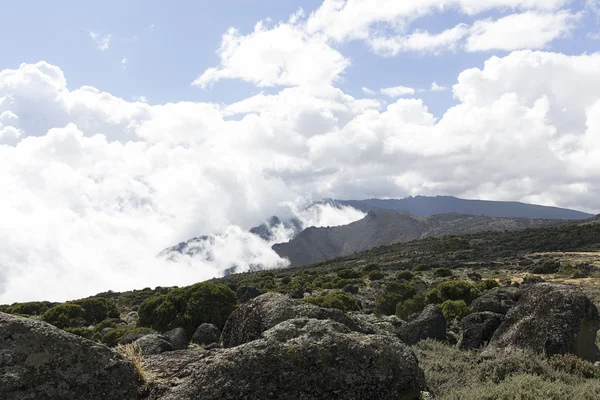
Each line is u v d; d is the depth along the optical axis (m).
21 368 5.84
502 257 85.56
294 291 45.12
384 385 7.00
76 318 36.56
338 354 6.94
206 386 6.30
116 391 6.27
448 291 29.89
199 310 25.83
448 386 9.79
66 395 5.95
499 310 18.64
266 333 7.21
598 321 11.73
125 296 69.56
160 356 7.93
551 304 11.61
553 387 8.09
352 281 54.59
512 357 10.06
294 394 6.50
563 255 76.12
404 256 110.56
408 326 15.17
